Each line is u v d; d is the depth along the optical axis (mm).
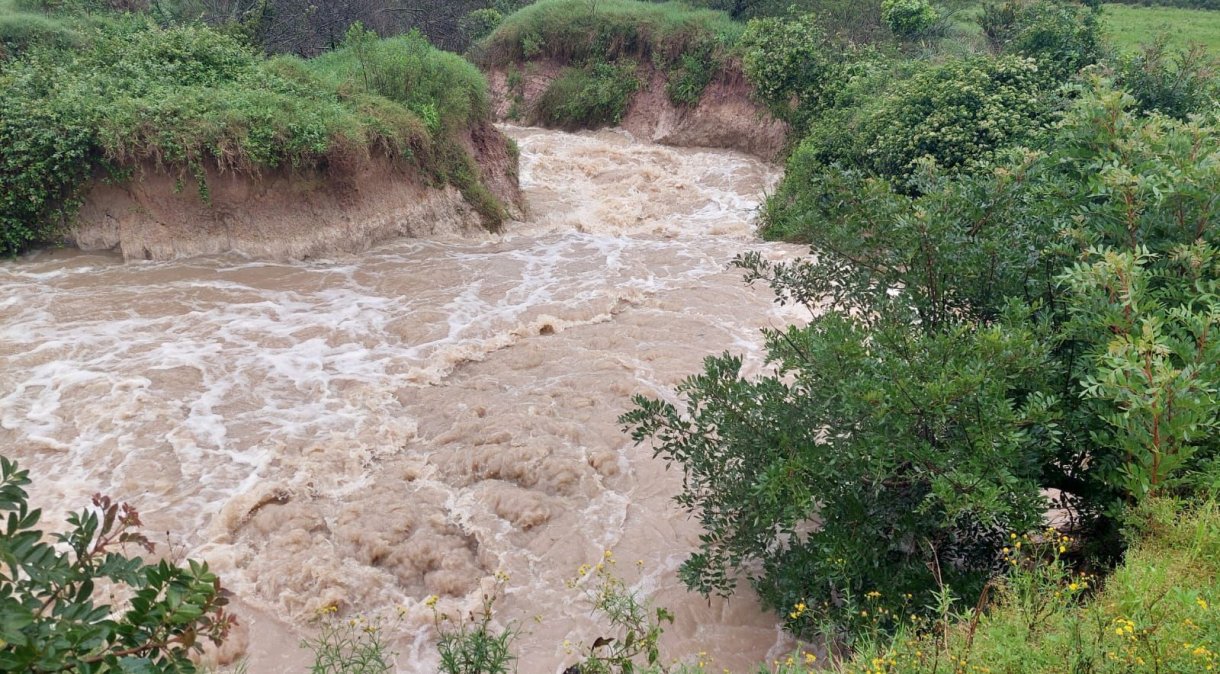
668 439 6223
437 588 6762
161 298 11586
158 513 7406
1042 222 6301
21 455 8109
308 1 21000
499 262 14016
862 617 5312
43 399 9062
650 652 4949
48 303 11195
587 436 8766
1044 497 4988
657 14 23453
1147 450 4855
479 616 6492
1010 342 4996
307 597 6543
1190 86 13297
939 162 14703
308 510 7496
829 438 5691
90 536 2904
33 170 11867
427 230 14906
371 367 10250
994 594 5238
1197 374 4781
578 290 12852
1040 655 3861
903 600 5340
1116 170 5734
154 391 9281
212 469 8055
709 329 11562
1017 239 6273
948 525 5012
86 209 12578
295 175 13359
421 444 8750
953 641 4305
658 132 22688
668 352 10789
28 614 2363
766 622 6430
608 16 23609
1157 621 3930
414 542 7094
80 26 15312
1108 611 4254
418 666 6102
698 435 6059
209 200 12758
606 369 10266
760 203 17609
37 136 11797
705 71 22172
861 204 6551
